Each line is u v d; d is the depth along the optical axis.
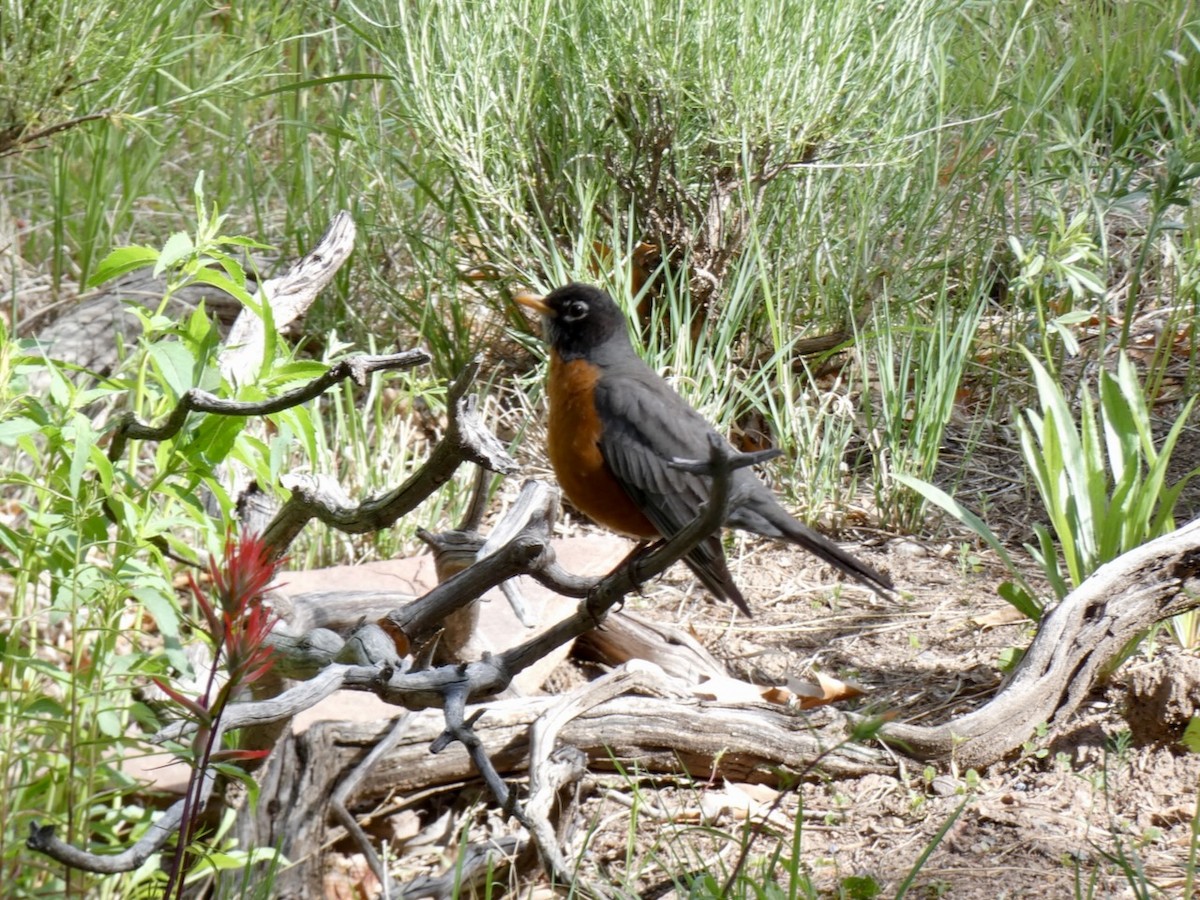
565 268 6.86
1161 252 8.11
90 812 3.32
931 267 7.48
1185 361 7.58
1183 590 4.68
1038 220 7.71
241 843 3.82
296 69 9.22
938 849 4.06
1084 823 4.16
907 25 6.98
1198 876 3.80
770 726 4.45
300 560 5.88
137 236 7.68
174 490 3.60
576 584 3.70
